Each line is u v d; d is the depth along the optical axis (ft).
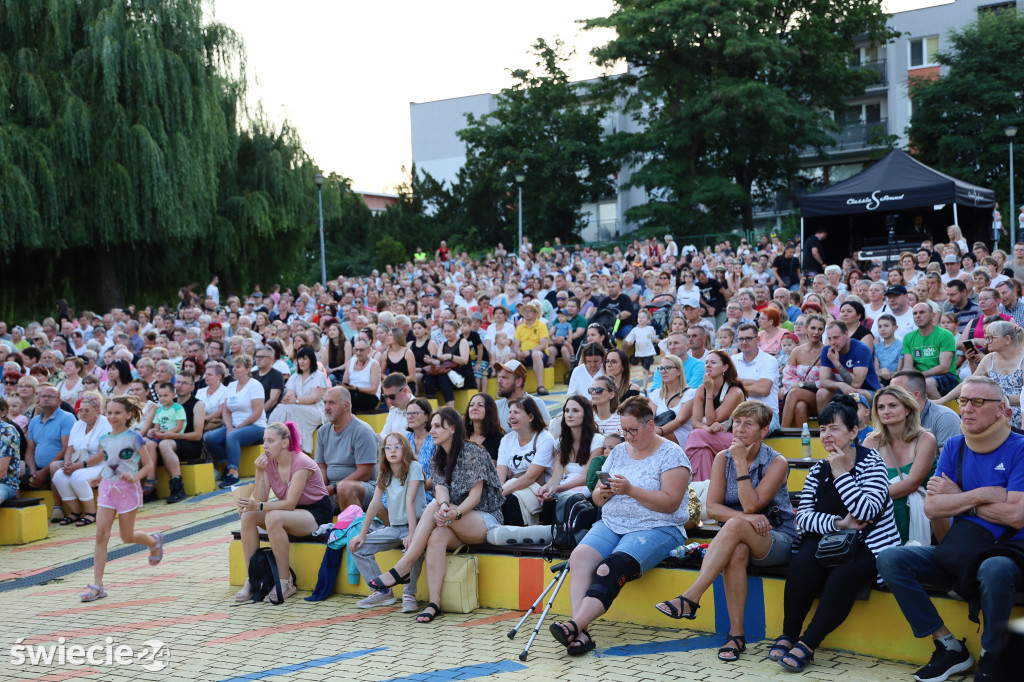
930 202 69.05
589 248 131.23
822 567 17.81
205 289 98.68
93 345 53.93
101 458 33.30
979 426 16.98
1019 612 16.16
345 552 24.39
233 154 99.55
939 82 139.33
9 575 28.76
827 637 18.35
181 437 38.24
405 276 97.71
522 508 23.84
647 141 139.85
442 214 183.42
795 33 137.49
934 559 16.89
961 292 37.88
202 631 21.93
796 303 44.75
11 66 78.79
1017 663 15.29
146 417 38.45
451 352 46.62
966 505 16.78
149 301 96.58
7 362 43.24
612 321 53.47
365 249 170.40
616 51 135.03
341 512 26.20
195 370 43.06
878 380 31.78
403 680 17.62
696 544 20.52
